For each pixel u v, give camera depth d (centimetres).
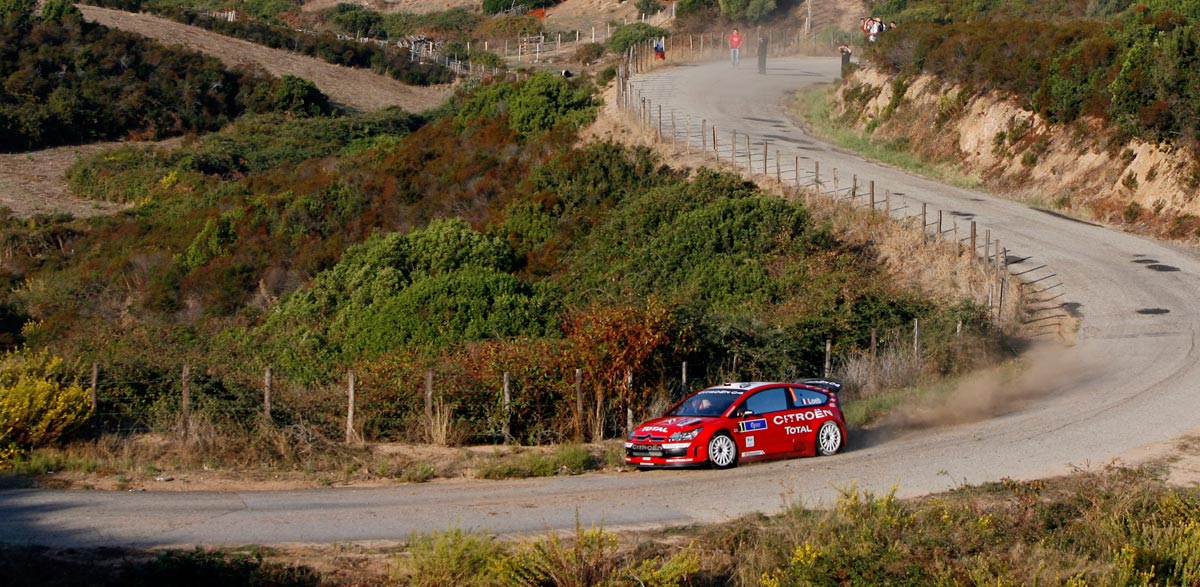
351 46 10119
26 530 1432
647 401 2347
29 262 5125
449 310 3092
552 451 2072
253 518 1523
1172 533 1379
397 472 1872
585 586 1230
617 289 3378
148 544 1368
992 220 3953
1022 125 4641
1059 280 3353
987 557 1302
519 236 4050
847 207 3784
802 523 1394
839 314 2866
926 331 2856
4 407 1906
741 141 4969
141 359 2409
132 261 4672
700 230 3550
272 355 3209
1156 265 3462
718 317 2739
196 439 1942
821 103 6012
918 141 5069
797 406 1972
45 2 9175
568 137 4700
